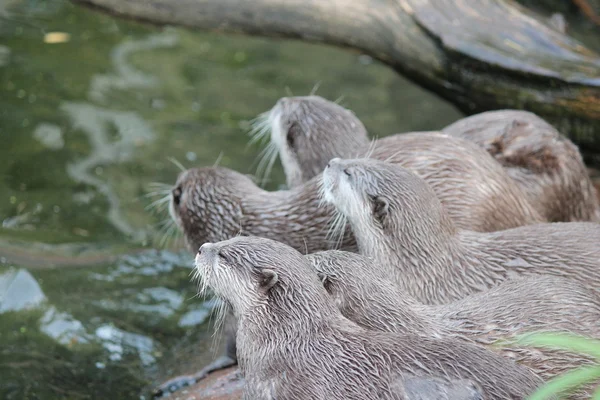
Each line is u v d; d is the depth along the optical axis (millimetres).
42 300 16594
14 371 15102
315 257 13133
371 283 12703
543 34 19672
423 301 14148
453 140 15789
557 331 11805
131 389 14938
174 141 22000
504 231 14445
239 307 12516
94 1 23953
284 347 11906
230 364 15266
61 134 21844
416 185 14211
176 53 25781
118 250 18359
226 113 23266
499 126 17250
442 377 10703
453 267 14148
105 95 23516
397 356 11156
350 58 26188
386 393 10898
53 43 25469
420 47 20641
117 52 25453
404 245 14125
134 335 16109
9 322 16125
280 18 22578
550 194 16875
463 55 19703
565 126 19359
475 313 12273
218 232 16359
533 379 10688
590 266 13555
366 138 17234
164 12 23516
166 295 17156
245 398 12117
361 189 14266
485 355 10898
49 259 17828
